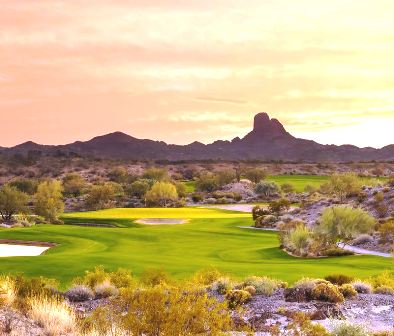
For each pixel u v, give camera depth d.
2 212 105.00
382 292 20.61
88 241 67.88
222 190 169.12
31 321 9.81
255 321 14.30
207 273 24.28
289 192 157.88
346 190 99.50
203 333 8.96
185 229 80.50
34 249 62.25
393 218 67.19
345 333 11.70
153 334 8.81
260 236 72.12
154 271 24.11
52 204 103.31
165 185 137.62
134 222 95.00
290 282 29.14
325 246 52.78
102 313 10.01
